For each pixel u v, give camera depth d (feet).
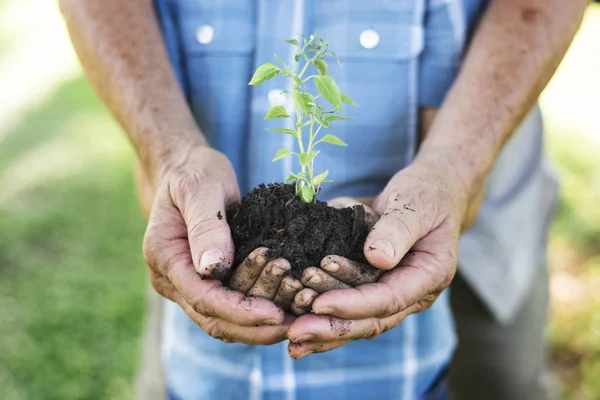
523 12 1.99
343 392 2.17
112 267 4.22
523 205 2.49
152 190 1.98
